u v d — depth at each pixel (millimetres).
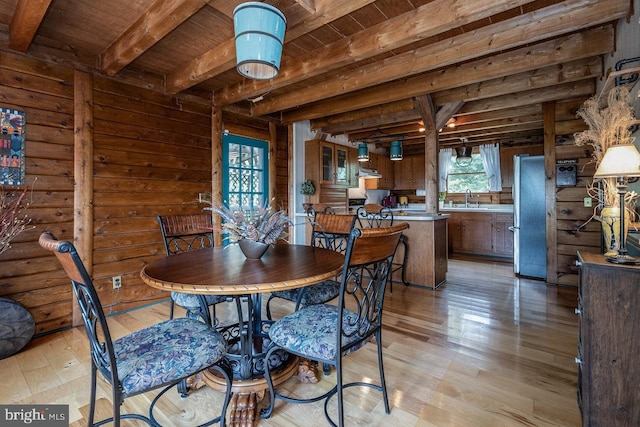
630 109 1803
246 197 4184
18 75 2379
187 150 3484
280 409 1611
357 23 2334
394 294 3463
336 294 2174
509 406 1607
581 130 3602
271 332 1516
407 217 3795
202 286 1243
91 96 2746
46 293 2529
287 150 4844
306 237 4895
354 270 1453
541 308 3012
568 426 1465
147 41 2250
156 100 3211
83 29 2361
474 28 2434
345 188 5559
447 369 1954
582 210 3648
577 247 3684
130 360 1174
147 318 2830
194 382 1759
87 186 2723
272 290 1263
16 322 2189
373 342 2314
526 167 4180
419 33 2150
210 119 3727
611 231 1625
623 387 1194
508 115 4316
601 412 1233
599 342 1229
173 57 2850
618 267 1191
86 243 2723
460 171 6793
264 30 1646
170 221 2393
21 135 2389
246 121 4172
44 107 2502
